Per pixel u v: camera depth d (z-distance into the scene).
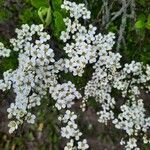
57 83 0.12
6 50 0.12
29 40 0.12
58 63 0.12
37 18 0.12
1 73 0.12
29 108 0.12
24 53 0.11
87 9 0.12
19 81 0.12
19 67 0.11
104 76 0.12
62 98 0.12
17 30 0.11
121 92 0.13
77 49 0.12
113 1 0.12
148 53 0.12
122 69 0.13
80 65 0.12
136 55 0.12
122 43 0.12
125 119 0.13
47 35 0.11
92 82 0.12
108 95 0.13
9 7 0.12
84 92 0.13
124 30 0.12
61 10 0.11
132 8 0.12
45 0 0.11
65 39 0.11
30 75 0.11
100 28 0.12
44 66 0.12
